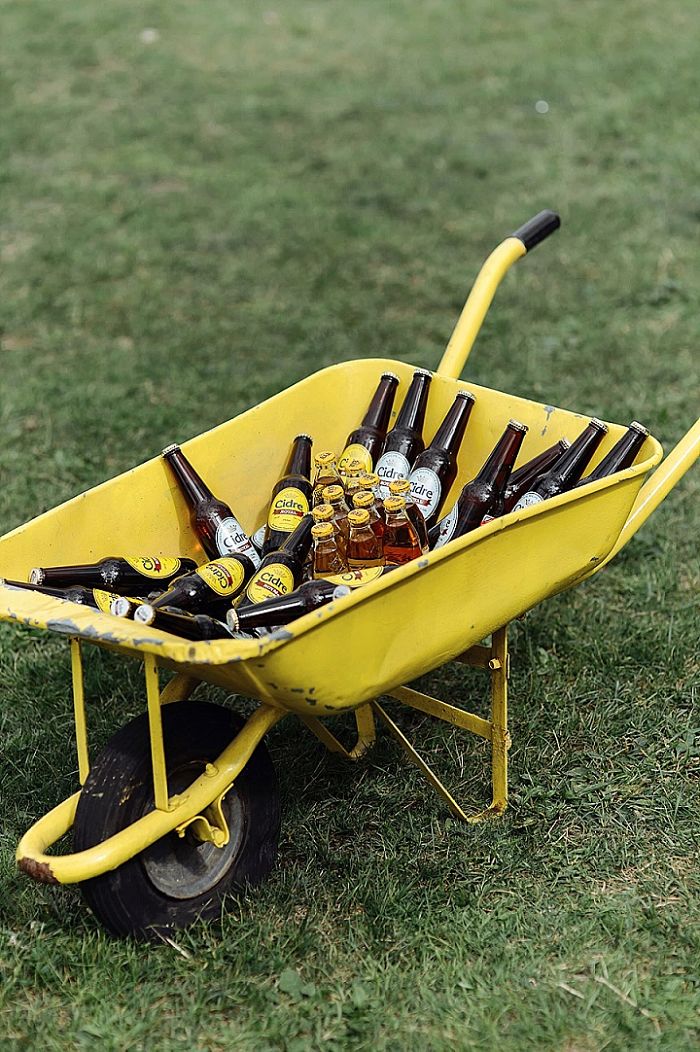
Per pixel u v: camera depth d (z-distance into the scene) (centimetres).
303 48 909
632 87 788
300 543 296
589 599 362
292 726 326
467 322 337
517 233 345
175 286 547
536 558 279
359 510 282
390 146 708
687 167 658
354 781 314
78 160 700
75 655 273
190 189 656
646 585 365
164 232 598
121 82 841
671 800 307
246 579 295
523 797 308
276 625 273
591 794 309
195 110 783
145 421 443
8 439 437
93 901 271
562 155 685
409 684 338
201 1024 268
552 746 321
